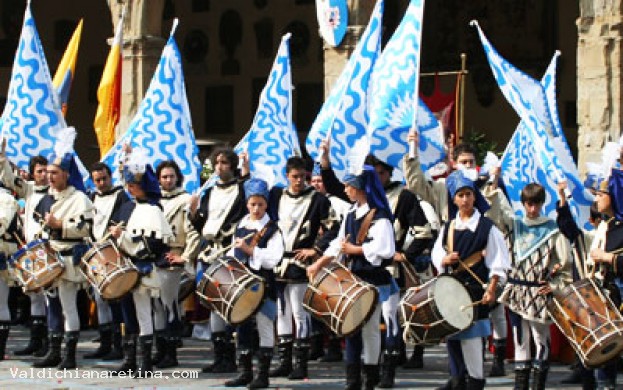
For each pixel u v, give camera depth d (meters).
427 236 13.02
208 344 16.97
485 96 34.91
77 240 13.94
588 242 11.72
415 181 13.10
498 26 34.69
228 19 37.16
